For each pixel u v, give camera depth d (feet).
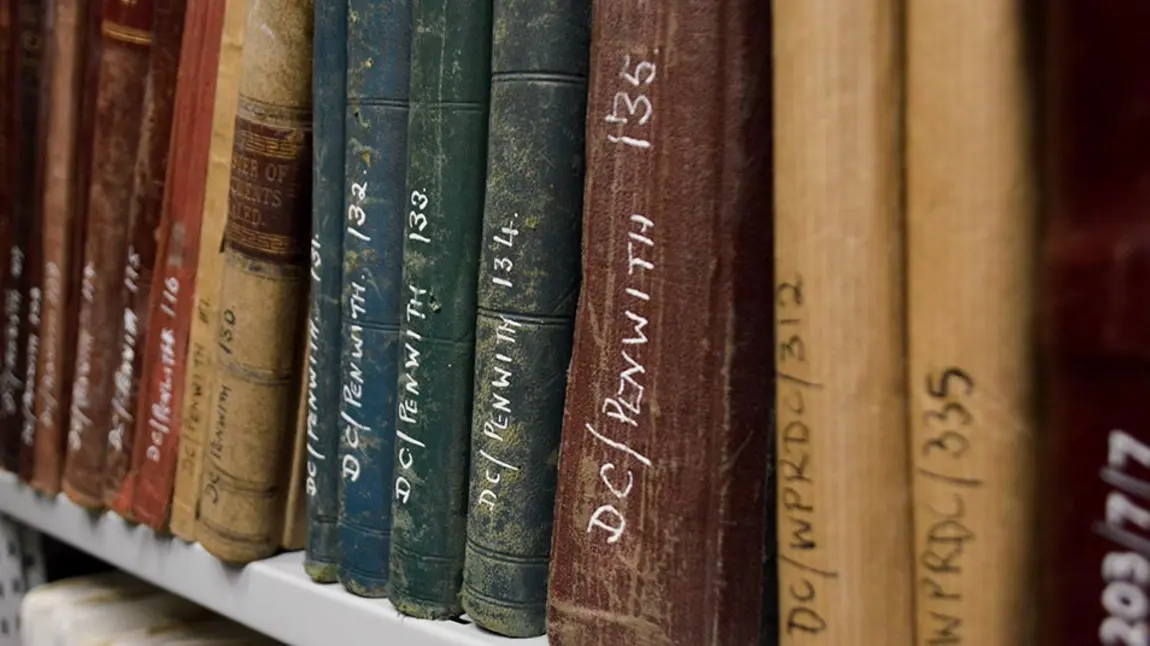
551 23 1.26
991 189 0.88
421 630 1.43
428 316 1.41
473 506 1.38
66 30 2.05
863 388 0.96
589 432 1.23
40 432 2.16
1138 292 0.78
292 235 1.65
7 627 2.67
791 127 0.98
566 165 1.30
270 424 1.69
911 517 0.96
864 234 0.95
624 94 1.16
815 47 0.95
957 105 0.89
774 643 1.14
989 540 0.90
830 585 0.97
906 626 0.97
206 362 1.77
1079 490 0.82
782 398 1.02
